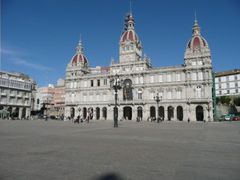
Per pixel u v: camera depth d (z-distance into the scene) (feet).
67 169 32.86
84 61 395.75
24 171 31.55
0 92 355.36
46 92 533.14
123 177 29.27
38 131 98.48
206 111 284.41
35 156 41.73
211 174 30.96
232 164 36.88
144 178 28.96
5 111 337.72
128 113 342.44
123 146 55.21
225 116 319.06
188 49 304.91
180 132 101.86
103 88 353.31
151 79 322.14
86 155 43.19
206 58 292.61
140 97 326.44
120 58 346.95
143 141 65.82
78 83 376.48
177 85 305.12
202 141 67.00
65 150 48.39
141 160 39.34
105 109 353.51
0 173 30.53
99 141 64.59
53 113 525.75
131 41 342.85
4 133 85.81
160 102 310.86
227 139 72.90
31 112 431.84
